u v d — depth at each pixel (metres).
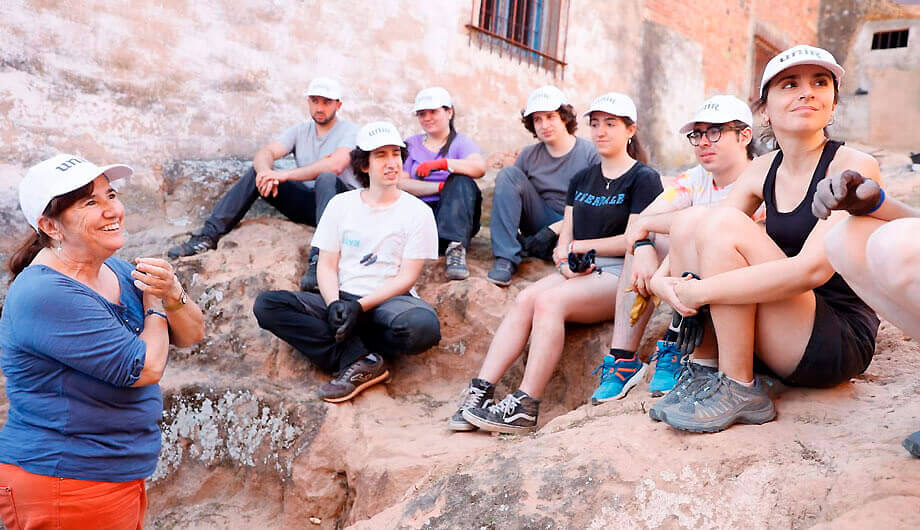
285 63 6.01
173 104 5.48
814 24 12.43
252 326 4.19
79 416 2.33
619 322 3.34
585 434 2.61
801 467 2.15
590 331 3.76
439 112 5.00
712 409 2.40
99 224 2.36
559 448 2.57
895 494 1.92
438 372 4.11
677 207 3.46
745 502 2.13
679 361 2.95
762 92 2.52
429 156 5.06
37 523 2.33
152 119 5.39
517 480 2.47
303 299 3.85
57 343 2.26
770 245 2.40
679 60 9.63
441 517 2.46
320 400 3.69
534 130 4.82
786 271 2.24
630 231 3.28
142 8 5.33
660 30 9.31
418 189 4.91
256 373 4.02
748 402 2.41
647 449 2.41
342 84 6.32
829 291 2.53
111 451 2.39
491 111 7.45
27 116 4.88
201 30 5.59
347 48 6.35
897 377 2.73
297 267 4.61
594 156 4.76
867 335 2.50
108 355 2.31
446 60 7.04
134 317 2.54
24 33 4.87
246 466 3.74
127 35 5.27
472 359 4.11
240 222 5.13
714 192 3.39
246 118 5.82
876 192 1.83
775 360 2.48
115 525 2.45
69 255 2.39
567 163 4.77
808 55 2.32
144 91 5.34
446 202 4.68
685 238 2.58
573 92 8.27
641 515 2.22
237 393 3.82
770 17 11.34
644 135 9.22
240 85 5.79
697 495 2.20
